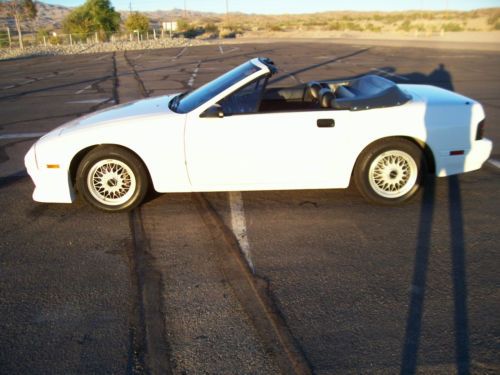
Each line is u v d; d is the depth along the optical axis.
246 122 4.34
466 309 3.01
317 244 3.95
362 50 25.41
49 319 3.03
